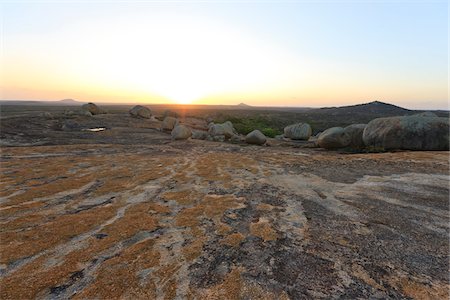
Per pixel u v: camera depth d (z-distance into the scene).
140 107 48.22
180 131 28.52
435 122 19.61
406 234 6.84
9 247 5.92
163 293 4.53
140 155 18.66
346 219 7.75
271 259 5.65
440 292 4.68
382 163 15.55
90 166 14.56
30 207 8.41
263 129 44.62
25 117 35.78
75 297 4.39
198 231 6.89
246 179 12.33
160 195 9.84
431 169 13.63
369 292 4.66
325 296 4.54
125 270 5.16
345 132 24.28
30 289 4.57
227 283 4.82
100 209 8.29
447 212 8.26
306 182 11.80
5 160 15.43
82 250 5.85
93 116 43.00
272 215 8.02
